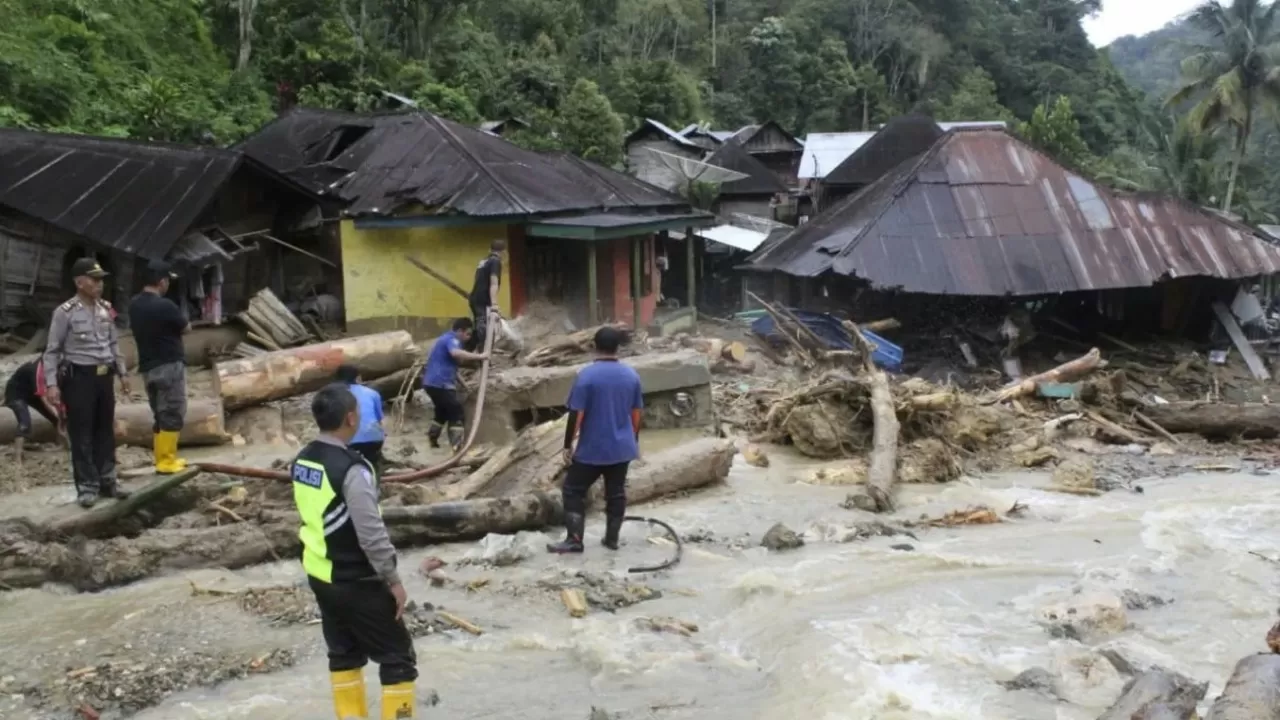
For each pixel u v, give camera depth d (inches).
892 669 228.8
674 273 1333.7
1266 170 2406.5
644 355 522.6
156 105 1018.1
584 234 719.1
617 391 311.9
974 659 235.3
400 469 406.0
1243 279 960.3
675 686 223.5
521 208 716.0
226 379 455.8
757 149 2143.2
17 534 288.5
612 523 320.2
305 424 485.1
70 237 629.9
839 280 888.3
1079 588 284.4
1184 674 226.7
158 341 343.6
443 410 452.1
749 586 283.6
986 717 204.5
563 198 783.7
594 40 2561.5
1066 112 2182.6
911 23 3361.2
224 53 1393.9
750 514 369.4
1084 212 882.8
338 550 179.9
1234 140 2034.9
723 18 3348.9
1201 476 450.3
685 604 276.1
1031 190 890.1
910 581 293.3
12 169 647.8
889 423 441.1
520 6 2303.2
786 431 480.4
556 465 371.2
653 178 1844.2
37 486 366.9
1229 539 344.2
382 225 737.0
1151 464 473.4
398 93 1508.4
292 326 637.3
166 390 345.1
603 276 834.2
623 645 244.7
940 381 784.9
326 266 811.4
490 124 1503.4
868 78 3075.8
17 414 372.8
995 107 3058.6
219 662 232.8
